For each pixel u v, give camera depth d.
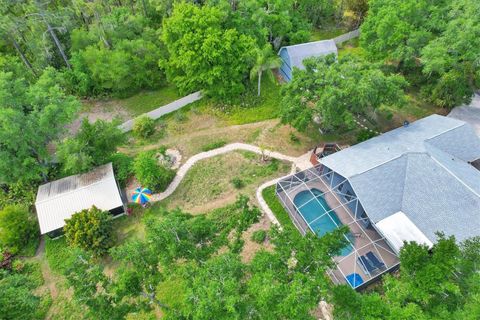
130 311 21.72
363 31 50.41
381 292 27.48
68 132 41.12
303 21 58.53
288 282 19.95
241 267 20.62
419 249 20.72
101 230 31.86
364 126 44.66
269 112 47.38
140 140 44.38
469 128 37.00
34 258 32.97
